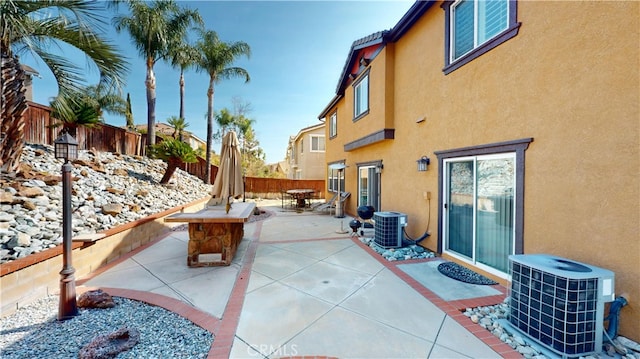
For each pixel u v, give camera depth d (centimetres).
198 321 386
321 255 704
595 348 311
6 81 703
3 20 598
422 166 725
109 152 1487
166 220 592
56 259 483
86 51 719
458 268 595
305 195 1808
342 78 1305
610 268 346
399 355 313
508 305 393
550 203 421
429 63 718
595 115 363
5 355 311
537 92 442
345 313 408
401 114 856
